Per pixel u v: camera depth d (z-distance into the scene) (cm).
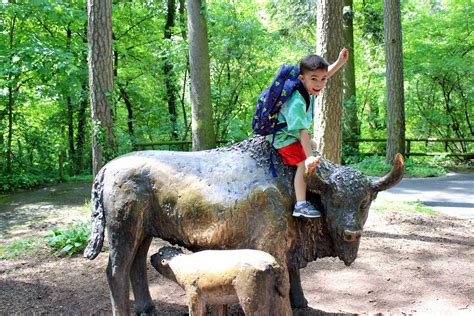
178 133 1520
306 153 273
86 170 1384
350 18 1464
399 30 1295
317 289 429
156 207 294
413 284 440
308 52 1509
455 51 1513
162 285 433
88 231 565
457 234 614
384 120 1697
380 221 681
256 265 228
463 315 374
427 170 1219
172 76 1513
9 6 1068
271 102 282
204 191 280
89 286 438
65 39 1291
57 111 1438
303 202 275
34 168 1221
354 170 287
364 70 1738
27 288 432
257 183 276
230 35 1362
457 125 1566
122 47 1484
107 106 715
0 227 696
